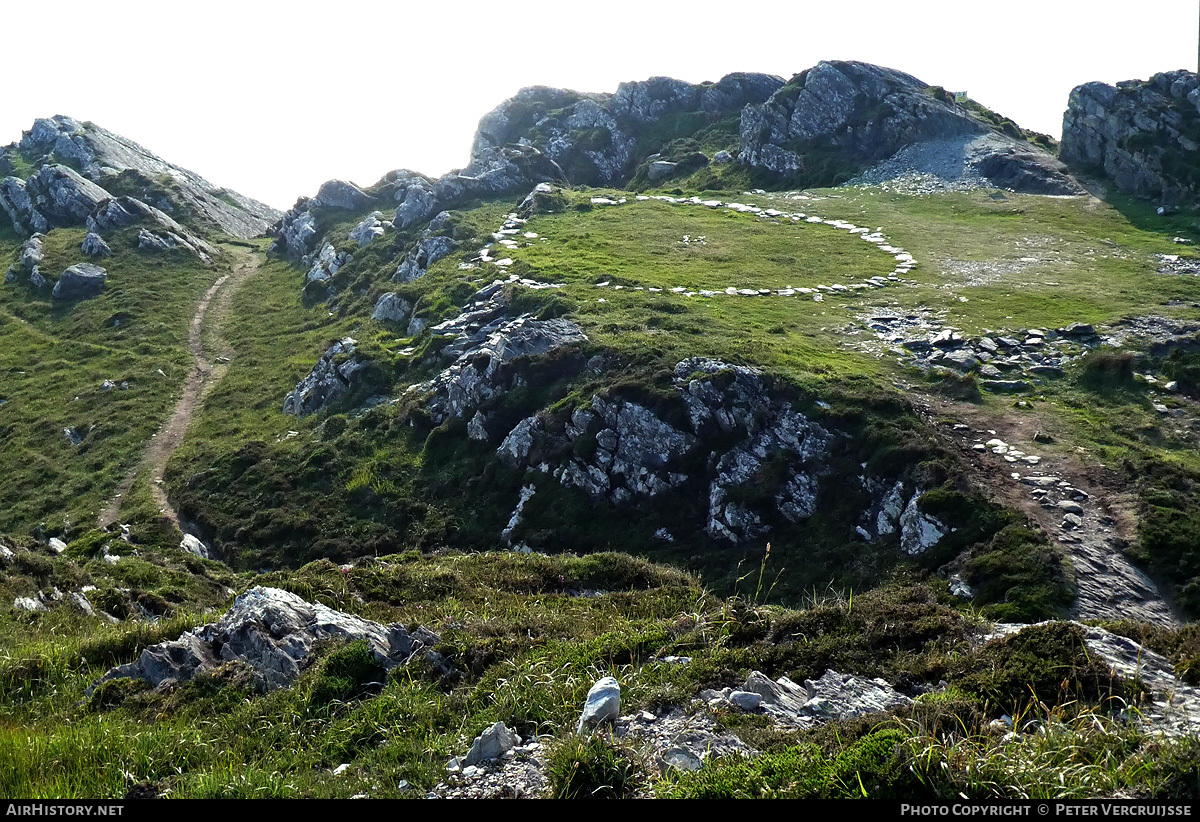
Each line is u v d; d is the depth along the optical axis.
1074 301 41.81
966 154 70.19
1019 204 61.22
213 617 17.08
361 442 40.56
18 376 61.09
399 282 60.56
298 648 14.13
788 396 32.53
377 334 53.41
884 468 28.66
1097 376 33.69
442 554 29.55
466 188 75.31
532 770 9.68
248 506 38.53
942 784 7.77
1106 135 64.06
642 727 10.34
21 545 30.45
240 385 54.44
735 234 57.41
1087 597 22.44
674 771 9.00
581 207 65.62
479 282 51.94
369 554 33.53
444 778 9.83
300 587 18.77
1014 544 24.11
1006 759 8.08
